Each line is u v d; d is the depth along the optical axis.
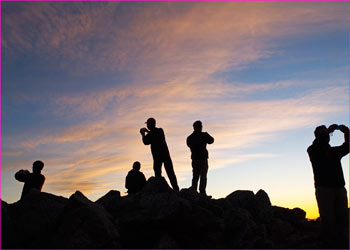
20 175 11.27
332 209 8.39
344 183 8.55
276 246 9.16
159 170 12.02
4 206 9.29
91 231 8.48
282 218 11.23
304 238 9.27
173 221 9.56
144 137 12.05
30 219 9.34
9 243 8.92
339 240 8.37
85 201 9.30
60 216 9.23
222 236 9.50
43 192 10.13
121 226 9.53
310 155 8.95
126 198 10.68
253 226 9.67
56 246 8.48
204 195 11.39
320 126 8.98
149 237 9.45
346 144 8.59
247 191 11.59
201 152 12.61
